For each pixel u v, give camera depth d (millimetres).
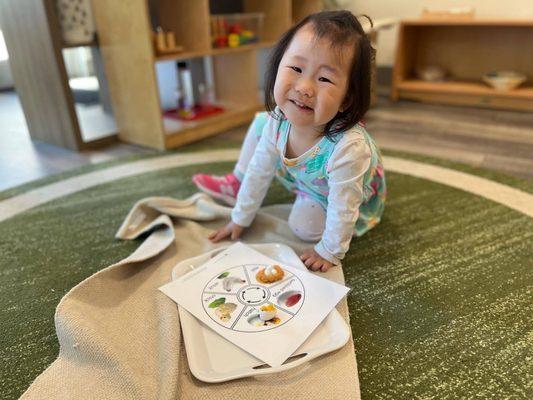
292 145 824
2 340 702
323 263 821
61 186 1290
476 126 1823
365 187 847
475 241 949
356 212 793
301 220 915
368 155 777
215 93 2148
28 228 1048
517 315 729
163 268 840
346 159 753
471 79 2365
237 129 1887
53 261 912
